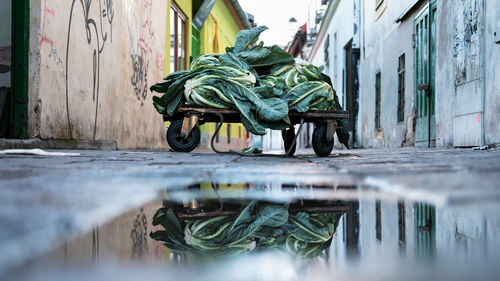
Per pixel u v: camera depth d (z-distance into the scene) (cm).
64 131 581
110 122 738
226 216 107
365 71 1407
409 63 974
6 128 521
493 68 571
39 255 58
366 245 72
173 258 62
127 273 51
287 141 561
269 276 49
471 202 101
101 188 135
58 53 563
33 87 520
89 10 651
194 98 454
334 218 103
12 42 519
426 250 65
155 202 121
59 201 104
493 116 572
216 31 1744
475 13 617
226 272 52
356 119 1526
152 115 980
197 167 235
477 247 66
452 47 707
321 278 48
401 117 1044
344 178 178
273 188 153
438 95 771
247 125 440
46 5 531
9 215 83
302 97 457
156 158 342
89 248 64
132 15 845
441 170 187
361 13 1459
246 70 458
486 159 277
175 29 1216
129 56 830
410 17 970
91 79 661
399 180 148
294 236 86
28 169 212
